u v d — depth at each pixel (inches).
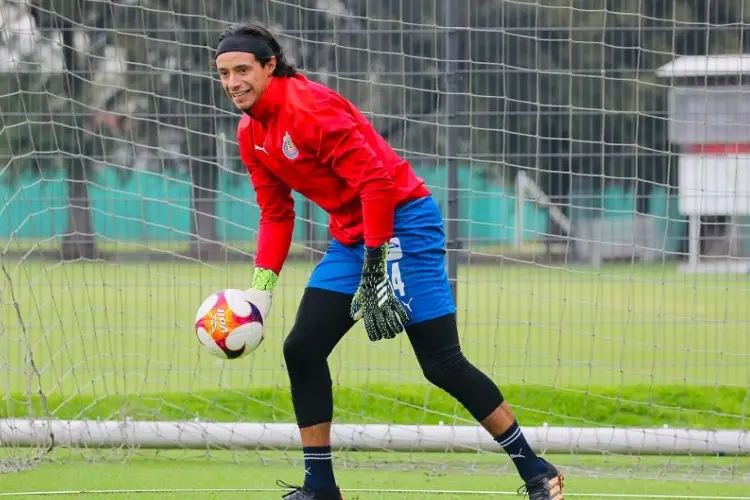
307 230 1348.4
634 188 1311.5
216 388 1222.3
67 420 994.7
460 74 1214.3
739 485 876.0
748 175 1317.7
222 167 1192.8
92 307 1349.7
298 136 642.8
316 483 687.1
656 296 1958.7
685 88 1175.6
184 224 1620.3
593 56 1318.9
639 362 1444.4
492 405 682.2
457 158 1140.5
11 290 961.5
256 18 1293.1
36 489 830.5
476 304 1884.8
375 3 1280.8
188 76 1296.8
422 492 826.8
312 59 1255.5
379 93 1253.7
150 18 1323.8
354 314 656.4
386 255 649.0
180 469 924.6
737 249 1376.7
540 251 1390.3
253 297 699.4
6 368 1027.3
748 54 1246.3
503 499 805.9
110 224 1608.0
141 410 1088.8
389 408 1120.8
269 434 987.9
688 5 1343.5
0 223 1457.9
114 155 1403.8
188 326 1611.7
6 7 1152.2
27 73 1258.0
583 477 906.1
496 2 1273.4
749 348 1542.8
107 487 840.9
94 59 1348.4
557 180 1301.7
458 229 1157.7
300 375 682.2
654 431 976.3
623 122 1310.3
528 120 1274.6
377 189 637.3
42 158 1247.5
